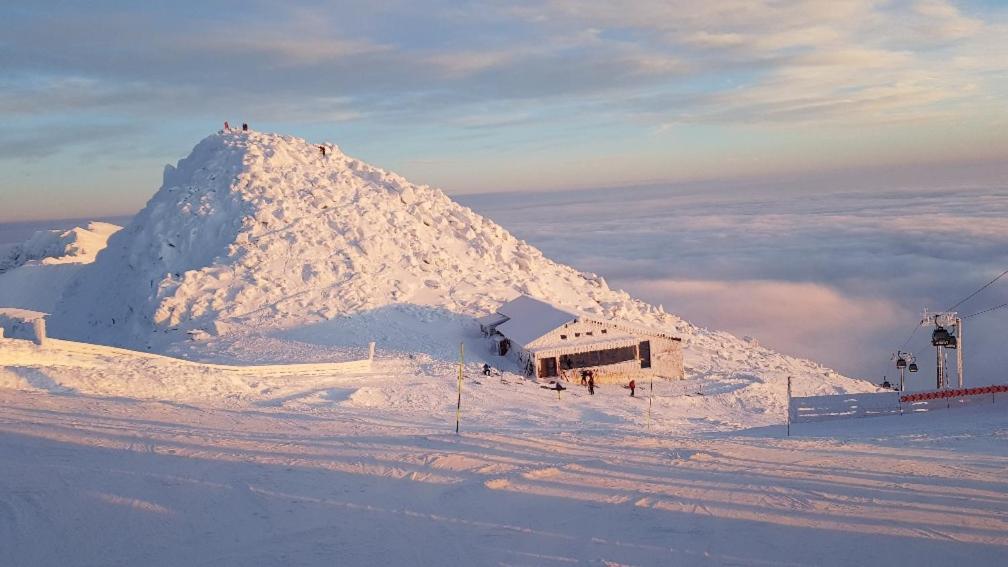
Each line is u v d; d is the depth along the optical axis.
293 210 73.06
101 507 12.45
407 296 64.19
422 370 45.72
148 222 75.50
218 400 29.33
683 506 13.79
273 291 61.00
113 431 18.48
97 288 75.06
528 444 19.98
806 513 13.36
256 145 84.75
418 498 13.90
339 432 21.33
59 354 31.59
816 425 29.73
